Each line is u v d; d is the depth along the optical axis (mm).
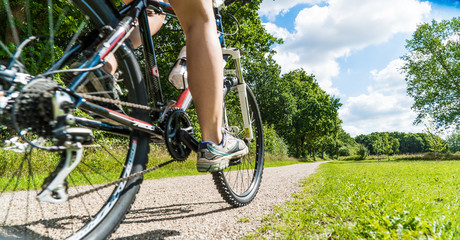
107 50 1138
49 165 1065
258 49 21047
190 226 1810
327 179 5180
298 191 3467
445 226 1402
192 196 3205
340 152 91562
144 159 1373
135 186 1319
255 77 41500
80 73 1056
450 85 34531
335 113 52844
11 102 796
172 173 7641
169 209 2381
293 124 48656
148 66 1526
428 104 36031
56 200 888
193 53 1366
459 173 6625
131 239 1541
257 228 1717
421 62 36500
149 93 1524
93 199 2273
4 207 1178
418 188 3578
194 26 1370
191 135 1661
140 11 1404
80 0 1173
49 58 1175
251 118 2711
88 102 1070
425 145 125000
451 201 2494
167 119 1459
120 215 1240
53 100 787
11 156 1690
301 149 54281
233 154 1615
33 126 813
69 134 829
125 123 1247
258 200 2748
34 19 4582
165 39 14711
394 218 1436
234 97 2570
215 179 2131
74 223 1597
